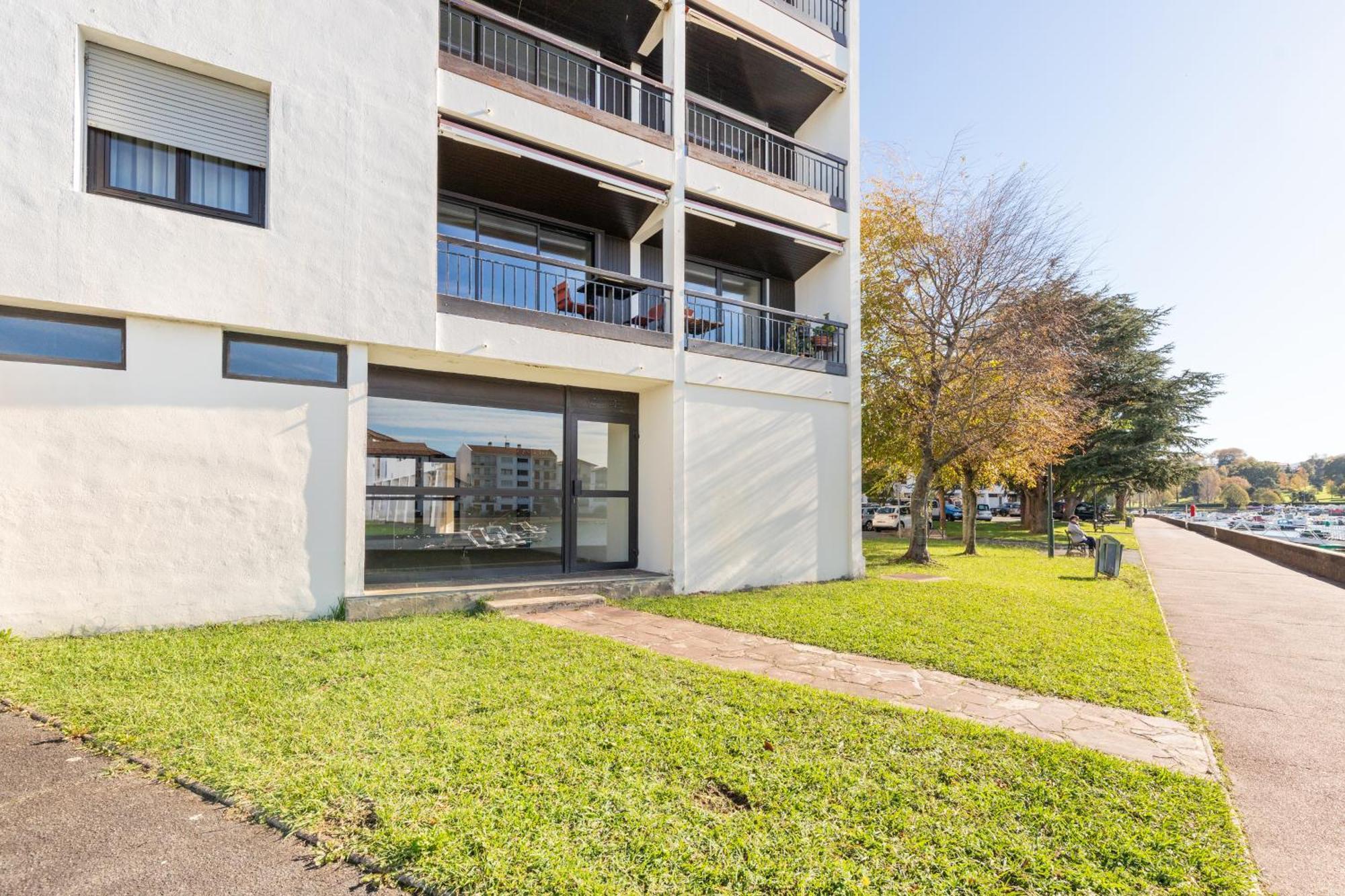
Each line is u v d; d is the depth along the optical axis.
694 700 4.65
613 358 9.62
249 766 3.41
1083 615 8.54
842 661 6.10
